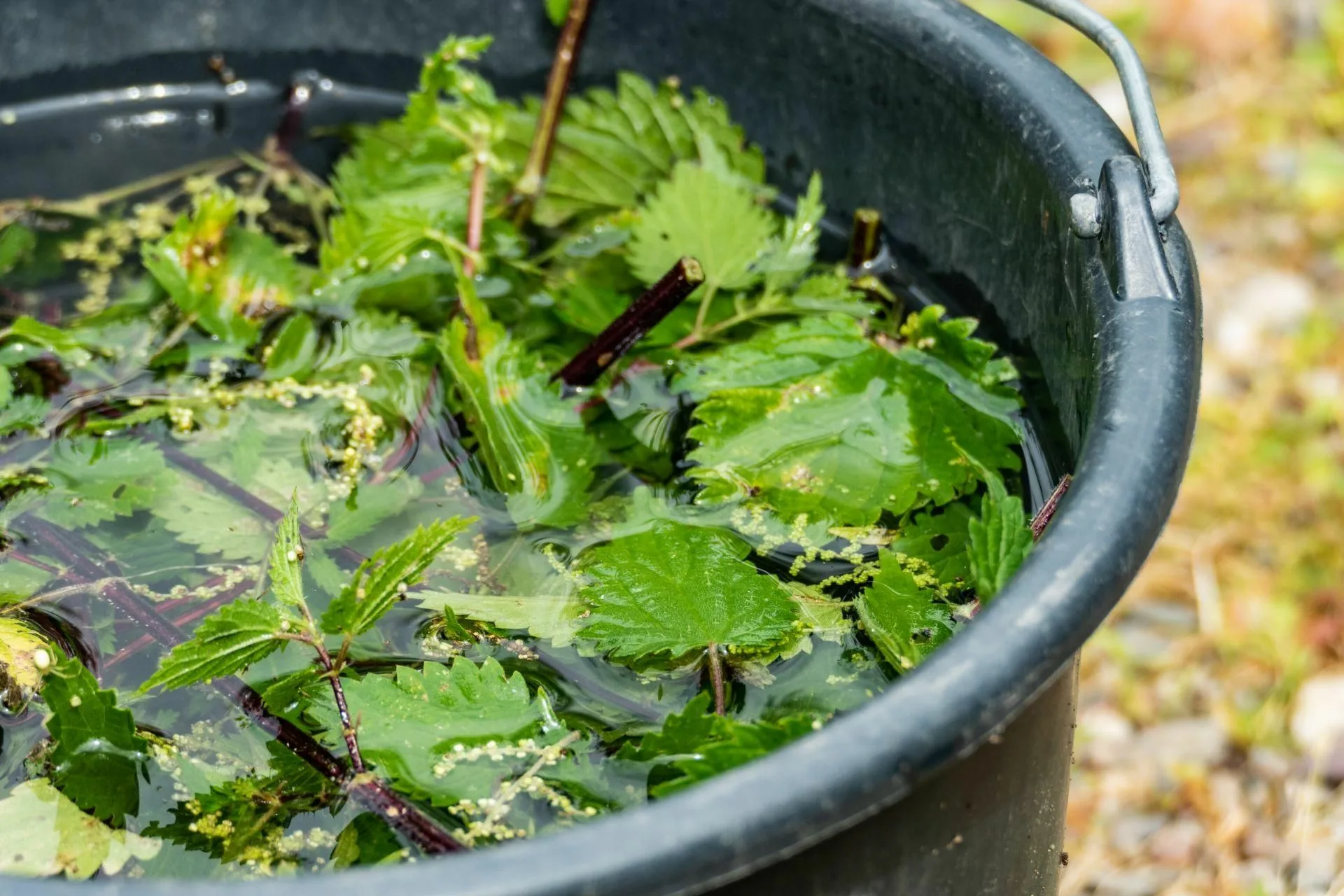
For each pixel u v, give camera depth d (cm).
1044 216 82
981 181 85
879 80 87
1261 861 97
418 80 95
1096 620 72
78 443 83
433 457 83
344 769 76
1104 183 78
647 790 75
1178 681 103
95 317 88
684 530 80
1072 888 96
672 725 75
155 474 83
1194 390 75
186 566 80
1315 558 109
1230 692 102
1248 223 141
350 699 76
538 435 84
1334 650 104
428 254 90
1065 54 165
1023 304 84
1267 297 131
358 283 89
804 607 79
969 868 75
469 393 83
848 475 82
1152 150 78
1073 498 73
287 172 93
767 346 85
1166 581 108
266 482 83
